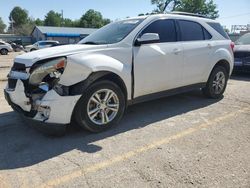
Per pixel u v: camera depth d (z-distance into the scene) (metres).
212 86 6.34
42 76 3.99
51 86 3.97
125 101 4.77
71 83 4.04
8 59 22.31
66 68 3.99
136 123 4.91
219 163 3.47
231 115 5.30
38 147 4.00
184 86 5.71
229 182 3.07
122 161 3.56
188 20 5.81
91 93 4.21
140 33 4.91
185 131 4.52
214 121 4.98
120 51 4.57
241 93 7.09
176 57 5.33
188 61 5.59
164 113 5.46
